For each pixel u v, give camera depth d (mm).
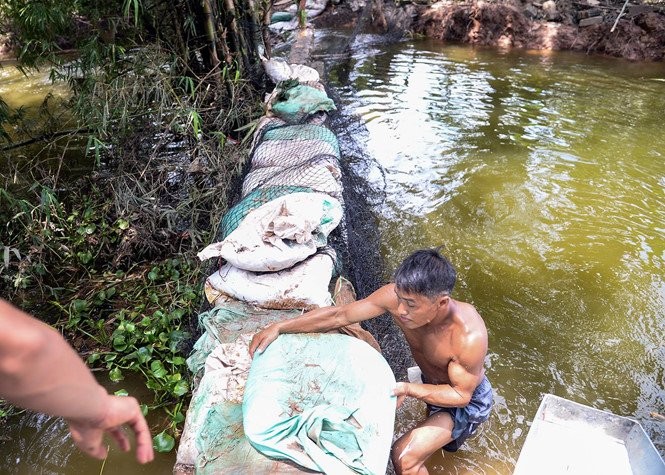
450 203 5340
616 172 5922
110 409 776
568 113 7398
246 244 3293
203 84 4980
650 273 4398
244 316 3148
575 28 10195
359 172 5426
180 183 4781
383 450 2225
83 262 4375
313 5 11094
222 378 2664
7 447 3074
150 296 4031
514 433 3146
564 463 2703
